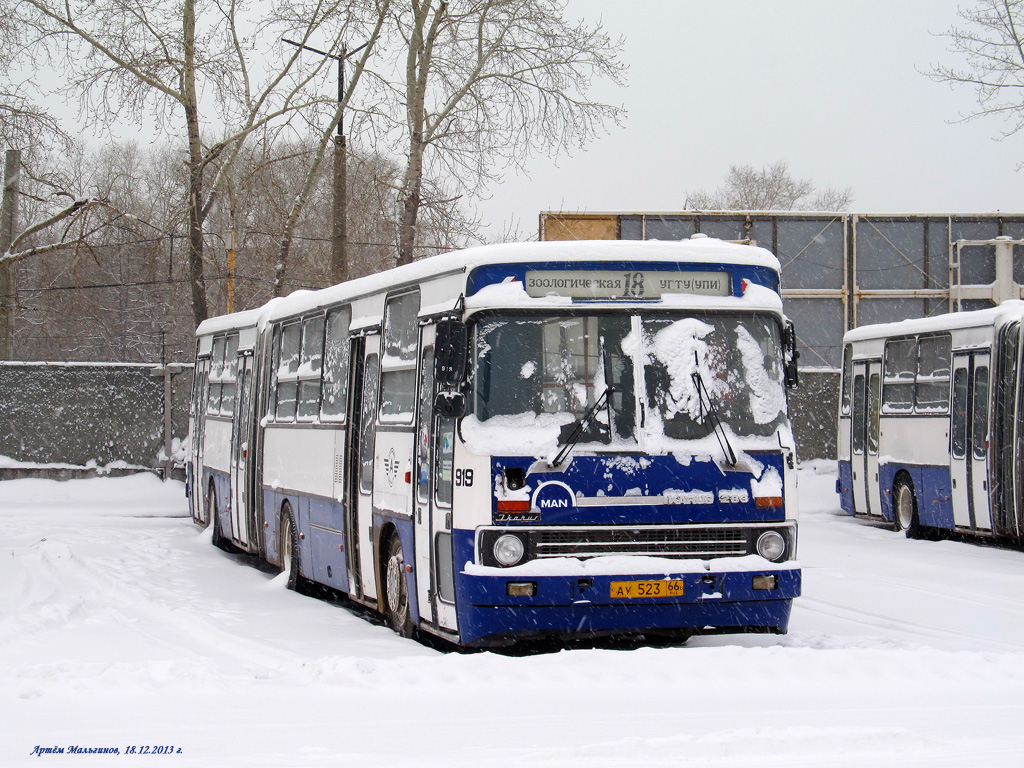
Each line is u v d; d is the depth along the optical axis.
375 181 33.03
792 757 6.36
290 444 17.45
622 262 10.72
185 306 61.16
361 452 14.06
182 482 35.12
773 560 10.40
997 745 6.63
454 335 10.34
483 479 10.13
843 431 28.31
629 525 10.18
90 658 10.79
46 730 7.54
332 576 15.15
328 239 38.62
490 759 6.46
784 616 10.46
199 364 26.12
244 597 15.92
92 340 59.56
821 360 43.62
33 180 28.94
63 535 23.94
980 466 21.61
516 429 10.29
